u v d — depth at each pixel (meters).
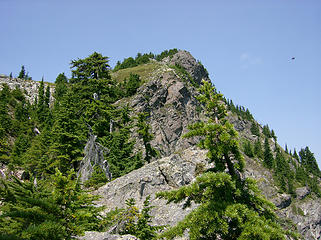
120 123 38.62
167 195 10.73
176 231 9.54
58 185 8.21
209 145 10.71
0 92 63.41
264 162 84.38
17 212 6.92
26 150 35.91
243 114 135.25
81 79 41.03
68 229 7.67
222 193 10.06
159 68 78.12
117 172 28.08
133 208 12.96
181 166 19.39
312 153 127.44
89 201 9.60
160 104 60.81
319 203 70.06
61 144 29.16
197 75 108.00
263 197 10.59
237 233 9.48
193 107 67.19
